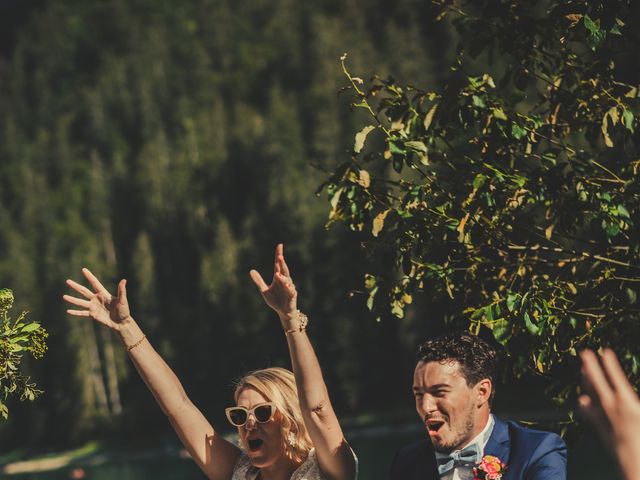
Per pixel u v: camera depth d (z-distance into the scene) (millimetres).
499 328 4176
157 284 124562
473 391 3178
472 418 3193
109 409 110562
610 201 4176
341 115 119062
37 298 117625
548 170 4293
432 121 4523
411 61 122688
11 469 99750
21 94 194125
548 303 4305
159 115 162500
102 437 105312
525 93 4523
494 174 4297
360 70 126500
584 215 4344
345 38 148125
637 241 4152
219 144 143000
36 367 109000
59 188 156750
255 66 176500
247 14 191000
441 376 3158
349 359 90625
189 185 137250
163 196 137250
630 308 4332
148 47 177375
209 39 184875
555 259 4645
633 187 4176
